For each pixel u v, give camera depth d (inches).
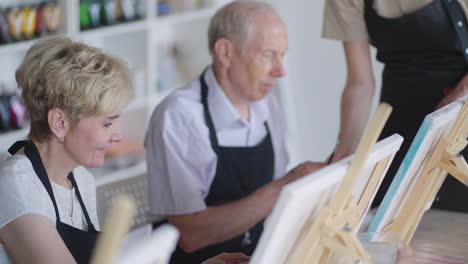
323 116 169.5
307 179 39.9
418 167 59.2
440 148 61.4
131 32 152.4
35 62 56.9
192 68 170.6
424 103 84.4
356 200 49.2
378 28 84.7
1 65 130.6
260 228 85.2
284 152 92.8
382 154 49.0
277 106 92.0
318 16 163.3
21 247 55.7
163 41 169.3
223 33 81.6
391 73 87.4
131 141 153.1
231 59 81.8
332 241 42.6
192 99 82.5
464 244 65.9
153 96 155.3
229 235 79.4
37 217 56.2
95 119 57.9
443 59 82.8
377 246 53.1
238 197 84.4
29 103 58.1
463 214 74.7
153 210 81.7
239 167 84.5
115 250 29.2
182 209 79.8
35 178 58.4
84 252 60.7
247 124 84.9
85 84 56.2
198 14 164.2
